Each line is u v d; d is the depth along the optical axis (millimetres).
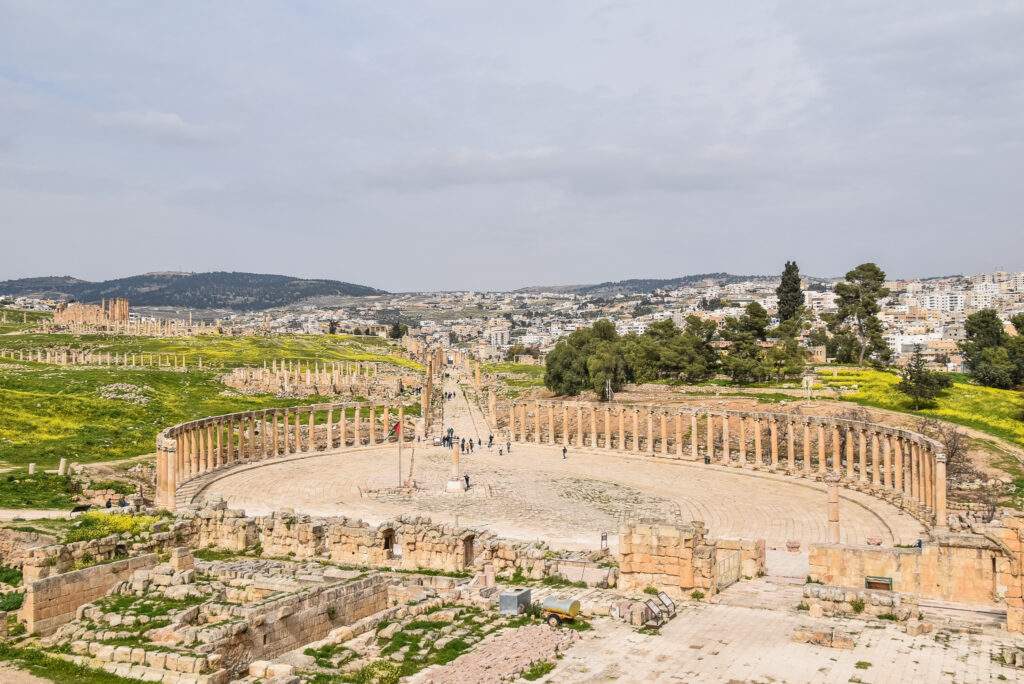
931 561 58531
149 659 39812
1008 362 155125
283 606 45094
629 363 199375
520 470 127938
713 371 198000
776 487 112688
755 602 55188
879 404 142375
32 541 64625
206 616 45062
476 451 148500
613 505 101188
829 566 60938
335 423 172125
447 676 39844
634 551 57250
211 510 73000
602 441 158375
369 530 67938
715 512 96812
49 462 101000
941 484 82375
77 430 121000
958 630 48719
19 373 164625
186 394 168250
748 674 41844
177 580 51688
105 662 40125
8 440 109188
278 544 70688
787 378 176750
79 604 48562
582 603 52688
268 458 136000
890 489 101125
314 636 46438
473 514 95062
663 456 137750
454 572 63469
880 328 190000
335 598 48438
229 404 165375
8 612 47469
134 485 94875
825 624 49781
